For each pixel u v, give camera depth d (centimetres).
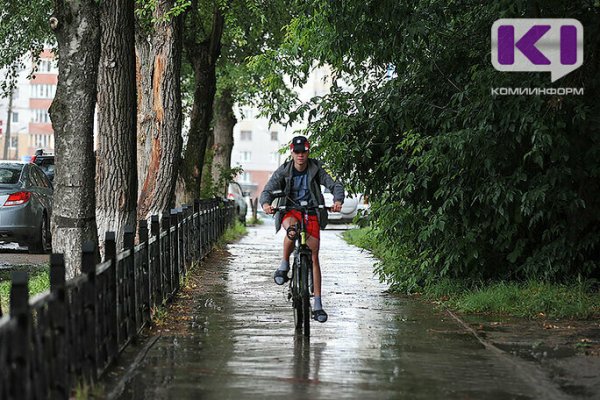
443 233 2631
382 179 2841
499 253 2611
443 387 1436
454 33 2655
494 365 1614
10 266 3412
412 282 2688
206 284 2897
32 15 4822
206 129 4872
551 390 1420
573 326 2062
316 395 1369
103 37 2352
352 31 2519
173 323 2062
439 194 2541
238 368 1563
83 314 1314
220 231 5138
